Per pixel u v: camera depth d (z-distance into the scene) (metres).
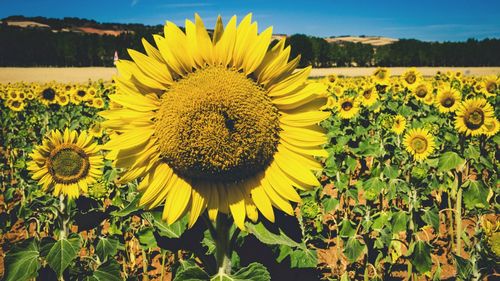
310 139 2.34
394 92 16.06
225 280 2.27
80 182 4.36
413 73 13.77
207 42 2.33
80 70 68.44
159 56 2.32
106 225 6.76
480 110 6.95
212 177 2.31
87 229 3.52
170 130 2.25
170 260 5.63
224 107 2.23
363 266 4.93
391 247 4.86
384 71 14.12
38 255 3.54
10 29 90.25
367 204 4.78
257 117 2.27
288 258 3.14
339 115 11.44
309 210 3.94
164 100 2.29
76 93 15.01
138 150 2.27
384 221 4.47
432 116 11.80
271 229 2.47
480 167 6.05
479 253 3.68
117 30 184.00
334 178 6.32
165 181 2.33
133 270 5.36
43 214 5.59
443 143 8.39
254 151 2.29
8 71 64.19
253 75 2.38
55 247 3.45
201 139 2.23
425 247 3.95
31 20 182.12
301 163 2.36
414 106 12.59
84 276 3.62
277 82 2.35
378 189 5.52
